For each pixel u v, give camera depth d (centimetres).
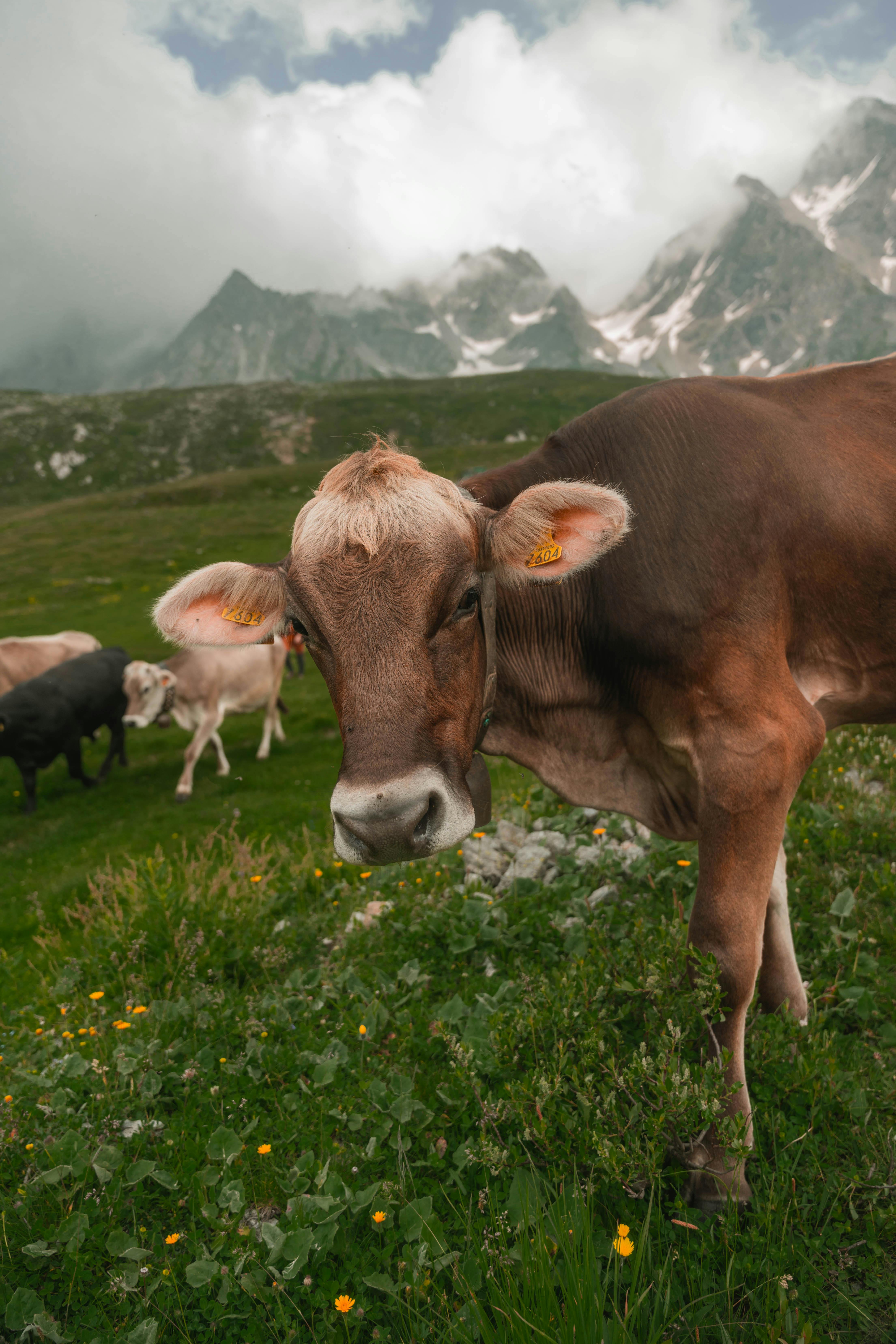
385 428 12875
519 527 280
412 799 243
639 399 328
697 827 338
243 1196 304
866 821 524
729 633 287
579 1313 215
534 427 12462
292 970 520
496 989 423
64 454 12162
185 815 1316
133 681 1398
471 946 455
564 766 352
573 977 366
